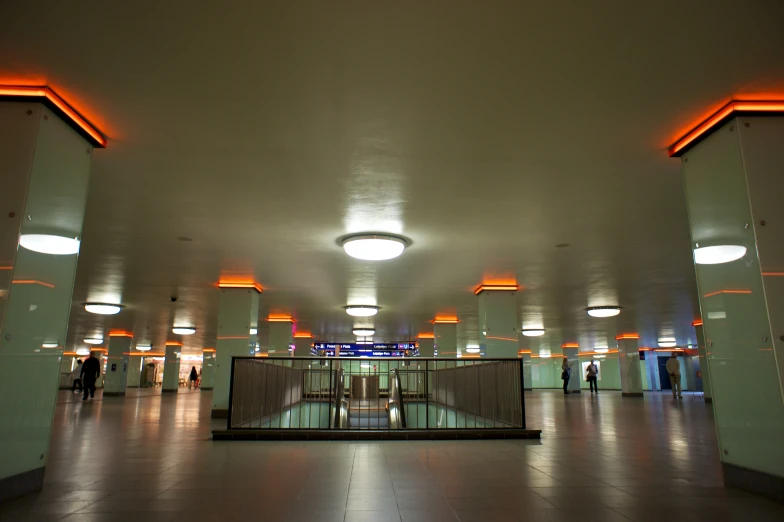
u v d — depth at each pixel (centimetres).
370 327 3444
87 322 3148
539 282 1852
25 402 590
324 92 611
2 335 558
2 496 556
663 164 825
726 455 654
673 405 2425
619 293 2069
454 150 772
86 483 667
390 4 461
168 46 525
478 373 1452
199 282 1864
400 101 632
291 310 2672
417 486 652
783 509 539
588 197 975
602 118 678
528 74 577
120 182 893
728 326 652
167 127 698
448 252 1412
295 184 905
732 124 653
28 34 508
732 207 650
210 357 4653
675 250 1382
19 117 607
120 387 3541
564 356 4950
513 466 794
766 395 592
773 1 462
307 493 612
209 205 1016
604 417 1711
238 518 508
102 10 470
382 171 850
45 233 621
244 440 1091
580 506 557
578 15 478
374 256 1249
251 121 681
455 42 518
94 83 596
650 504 564
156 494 607
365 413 2289
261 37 509
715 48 533
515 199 986
